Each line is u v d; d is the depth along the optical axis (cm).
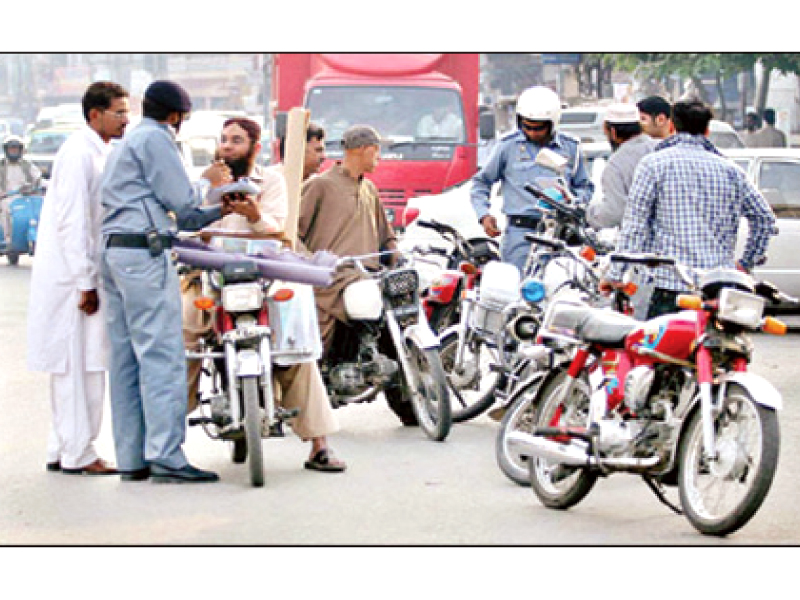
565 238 1008
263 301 843
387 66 2172
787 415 1070
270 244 870
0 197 2462
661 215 823
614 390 730
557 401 783
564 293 945
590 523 740
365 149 1005
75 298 866
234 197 830
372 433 1007
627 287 798
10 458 927
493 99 5741
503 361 988
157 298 828
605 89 4038
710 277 689
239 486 833
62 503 793
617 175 1011
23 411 1110
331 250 999
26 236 2439
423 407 987
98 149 863
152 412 834
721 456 680
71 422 870
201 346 868
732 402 693
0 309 1812
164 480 841
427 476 859
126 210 827
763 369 1316
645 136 1023
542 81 5619
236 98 7412
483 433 1003
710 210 820
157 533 723
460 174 2145
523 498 800
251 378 817
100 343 870
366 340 984
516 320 948
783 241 1598
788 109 3778
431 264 1092
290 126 895
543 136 1078
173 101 837
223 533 722
